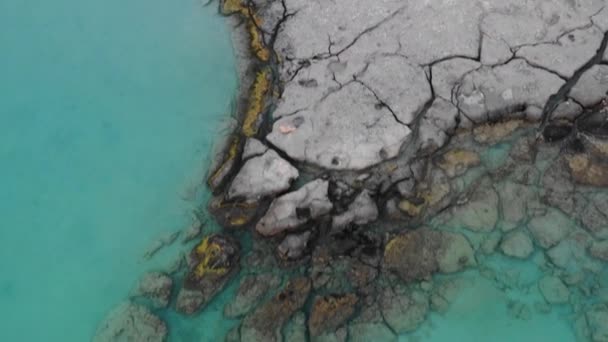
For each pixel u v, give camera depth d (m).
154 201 3.07
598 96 3.02
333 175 2.91
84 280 2.89
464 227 2.81
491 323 2.63
